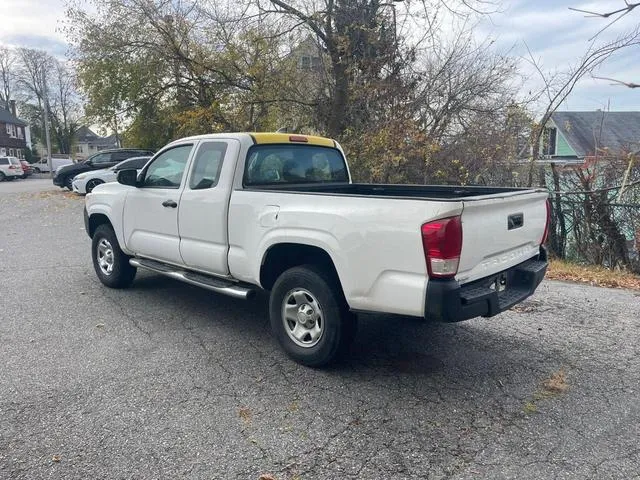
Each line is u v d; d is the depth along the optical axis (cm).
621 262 787
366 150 1065
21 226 1227
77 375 389
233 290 449
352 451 295
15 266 769
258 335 477
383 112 1144
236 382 380
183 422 324
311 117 1357
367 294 353
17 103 6562
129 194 568
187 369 401
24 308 555
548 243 856
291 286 405
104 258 636
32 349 439
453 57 1130
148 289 633
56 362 412
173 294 611
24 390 364
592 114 2370
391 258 339
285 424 323
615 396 361
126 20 1716
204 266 481
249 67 1428
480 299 339
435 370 404
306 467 280
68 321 512
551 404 350
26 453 290
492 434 312
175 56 1603
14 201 1864
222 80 1521
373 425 322
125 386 371
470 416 333
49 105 6475
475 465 281
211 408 342
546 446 299
